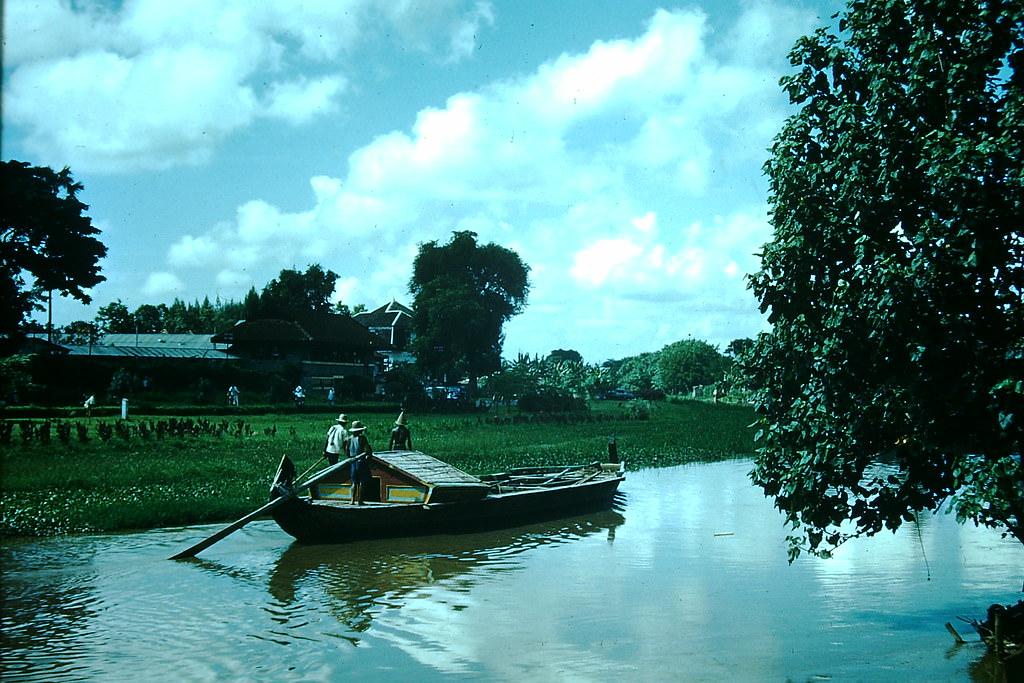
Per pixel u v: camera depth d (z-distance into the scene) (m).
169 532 20.81
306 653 12.14
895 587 15.71
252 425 49.28
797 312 11.86
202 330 141.50
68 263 63.12
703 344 138.12
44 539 19.81
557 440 47.09
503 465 34.41
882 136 10.91
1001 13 10.30
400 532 20.77
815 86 12.11
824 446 11.25
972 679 10.76
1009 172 9.62
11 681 10.94
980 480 10.05
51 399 56.91
